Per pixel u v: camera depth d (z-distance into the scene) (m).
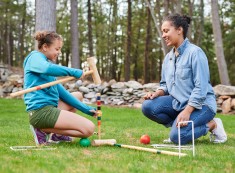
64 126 3.94
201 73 4.23
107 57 29.89
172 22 4.38
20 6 24.38
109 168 2.82
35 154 3.35
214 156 3.54
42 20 10.74
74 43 16.05
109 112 9.69
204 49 23.27
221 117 9.10
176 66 4.47
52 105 4.04
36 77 4.00
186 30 4.44
